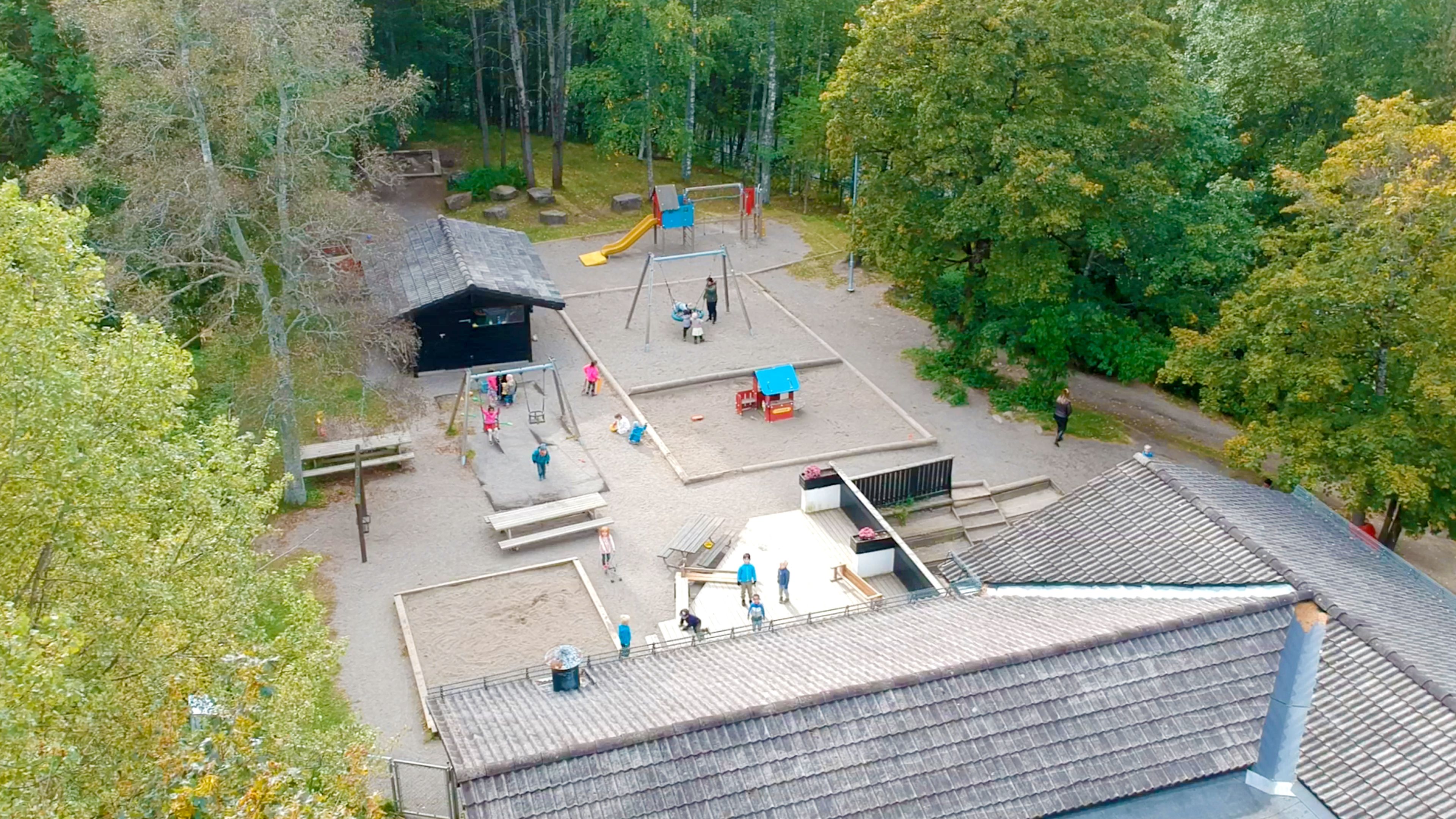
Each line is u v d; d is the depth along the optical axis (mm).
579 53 70375
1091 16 37344
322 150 32062
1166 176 40594
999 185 36938
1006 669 18297
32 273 17531
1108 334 41844
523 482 35375
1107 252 39906
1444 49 43938
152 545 18609
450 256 43500
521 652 28281
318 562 23344
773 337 46531
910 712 17578
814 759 16891
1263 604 19625
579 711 18828
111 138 30609
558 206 60250
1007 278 38594
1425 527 31500
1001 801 16812
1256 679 18688
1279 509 26438
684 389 42312
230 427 21078
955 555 25922
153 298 28688
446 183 61469
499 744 17250
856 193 49875
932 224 39562
